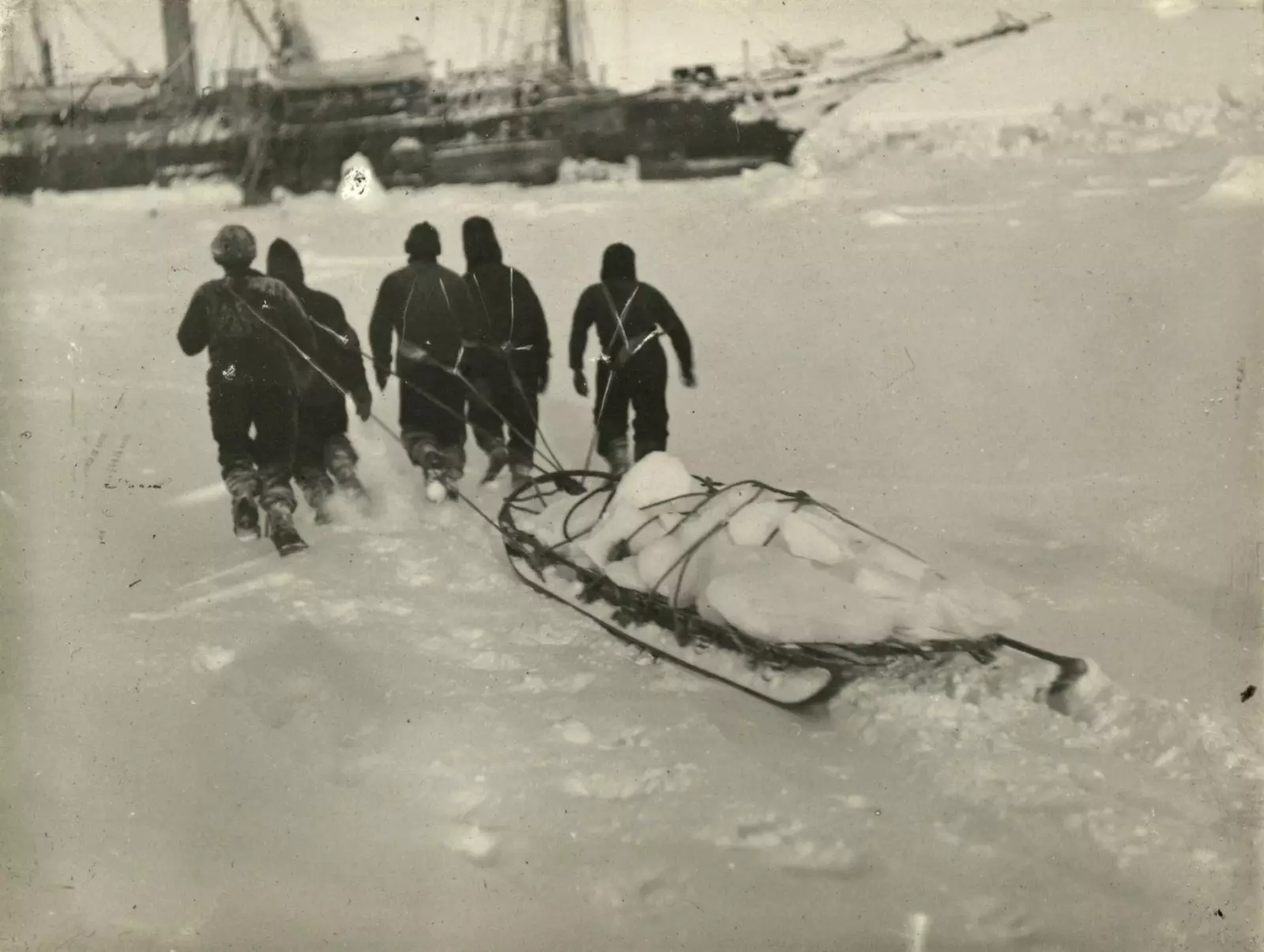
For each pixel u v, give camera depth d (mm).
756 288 10938
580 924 3867
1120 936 3660
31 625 6035
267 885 4172
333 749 4883
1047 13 13000
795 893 3930
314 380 7535
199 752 4938
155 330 11297
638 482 5871
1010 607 4930
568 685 5281
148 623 6062
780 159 13242
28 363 10547
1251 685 4961
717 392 9312
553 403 9750
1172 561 6199
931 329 9812
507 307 7840
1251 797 4266
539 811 4410
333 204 13281
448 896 4051
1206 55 12742
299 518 7691
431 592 6355
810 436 8375
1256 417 7828
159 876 4246
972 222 11586
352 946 3842
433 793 4559
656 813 4348
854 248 11688
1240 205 11242
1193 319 9180
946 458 7812
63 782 4742
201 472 8523
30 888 4219
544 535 6516
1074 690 4781
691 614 5375
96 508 7812
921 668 4980
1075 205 11719
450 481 7621
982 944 3656
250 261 7301
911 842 4121
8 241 13219
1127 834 4094
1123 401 8242
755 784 4473
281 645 5738
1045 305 9906
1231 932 3662
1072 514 6895
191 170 14000
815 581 4969
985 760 4473
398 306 7730
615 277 7875
